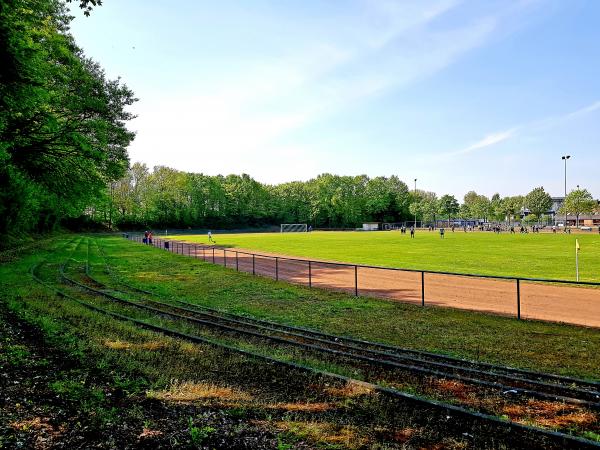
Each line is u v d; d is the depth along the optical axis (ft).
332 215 492.13
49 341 33.09
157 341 35.81
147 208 395.55
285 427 20.83
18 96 58.95
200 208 439.22
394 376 29.73
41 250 142.00
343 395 25.29
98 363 28.53
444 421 21.95
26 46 55.31
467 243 176.86
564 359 34.06
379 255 127.03
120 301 57.57
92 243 205.05
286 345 37.73
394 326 45.42
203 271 94.48
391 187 554.46
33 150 80.18
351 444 19.33
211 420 21.21
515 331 42.73
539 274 82.99
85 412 20.95
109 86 101.45
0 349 30.04
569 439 19.42
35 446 17.57
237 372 29.25
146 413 21.57
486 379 29.40
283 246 177.88
